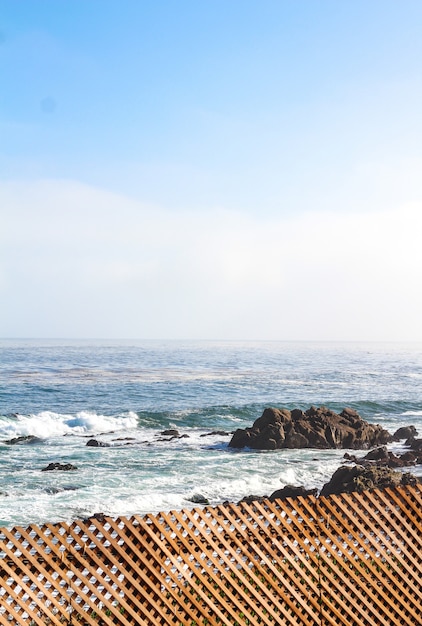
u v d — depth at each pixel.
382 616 8.71
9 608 7.38
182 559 7.95
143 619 7.77
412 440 43.84
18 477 30.80
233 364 136.12
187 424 53.41
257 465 34.66
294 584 8.41
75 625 7.51
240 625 8.07
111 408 61.53
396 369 131.50
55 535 7.54
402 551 8.88
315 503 8.59
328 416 44.59
